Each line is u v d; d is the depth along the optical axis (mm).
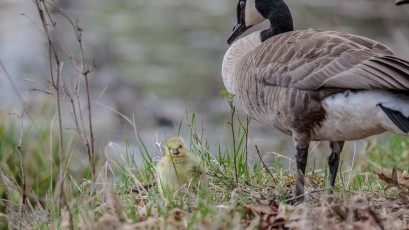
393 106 9266
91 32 35062
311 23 35500
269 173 10891
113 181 11570
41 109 18141
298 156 10195
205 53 32844
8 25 27922
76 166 15680
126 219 9055
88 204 9664
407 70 9180
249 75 10688
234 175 11125
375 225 8508
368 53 9664
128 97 24359
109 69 28375
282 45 10445
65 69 24312
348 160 15578
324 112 9844
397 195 10750
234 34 12906
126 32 36125
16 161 15352
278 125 10500
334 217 8656
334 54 9797
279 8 12148
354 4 38250
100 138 19656
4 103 19250
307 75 9844
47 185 14766
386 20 35469
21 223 10078
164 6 42781
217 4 43344
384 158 14570
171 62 31078
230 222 8492
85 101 22109
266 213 8836
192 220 8703
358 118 9578
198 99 25828
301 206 9234
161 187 10414
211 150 17547
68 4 41094
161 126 22562
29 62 24234
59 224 9328
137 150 18719
